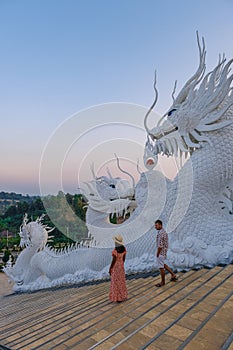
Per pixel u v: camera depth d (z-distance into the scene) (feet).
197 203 18.69
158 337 8.41
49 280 26.40
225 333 8.04
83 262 23.66
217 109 19.63
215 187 18.94
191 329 8.73
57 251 26.43
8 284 42.19
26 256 29.01
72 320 12.09
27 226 29.07
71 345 9.12
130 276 19.51
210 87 19.71
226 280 13.53
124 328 9.77
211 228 18.06
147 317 10.53
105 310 12.58
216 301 10.76
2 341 10.84
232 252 16.93
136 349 8.09
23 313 16.31
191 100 20.52
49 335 10.65
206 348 7.38
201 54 20.40
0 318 16.42
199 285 13.53
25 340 10.55
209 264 17.07
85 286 20.98
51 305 16.58
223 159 18.76
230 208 19.01
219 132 19.35
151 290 14.35
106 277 21.76
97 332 9.89
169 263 18.17
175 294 12.89
